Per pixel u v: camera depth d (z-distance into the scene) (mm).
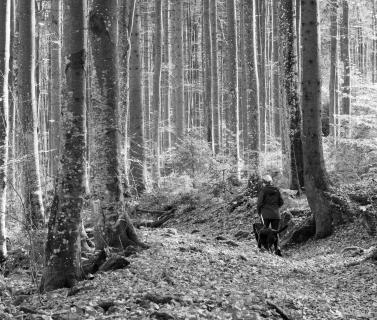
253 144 20641
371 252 11359
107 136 10867
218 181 22188
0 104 14094
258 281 9242
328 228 14383
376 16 43062
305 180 15000
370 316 7184
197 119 52469
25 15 15148
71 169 9031
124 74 21172
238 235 16625
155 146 31109
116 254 10336
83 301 7332
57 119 22859
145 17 44812
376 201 14328
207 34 32188
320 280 9875
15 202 14461
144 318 6016
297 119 18203
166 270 9109
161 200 22438
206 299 7047
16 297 8625
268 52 46688
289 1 18094
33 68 15336
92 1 10547
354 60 55469
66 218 9031
